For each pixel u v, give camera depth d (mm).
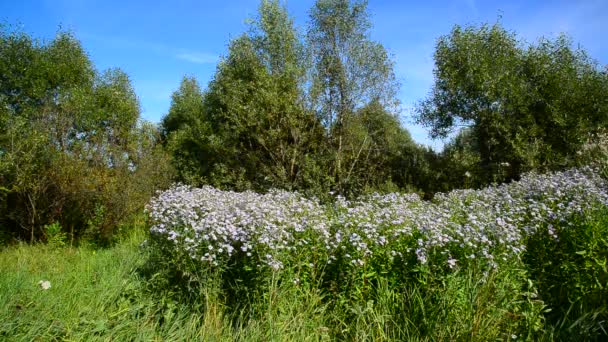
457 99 14914
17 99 12828
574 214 5605
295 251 5066
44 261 7887
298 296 4781
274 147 14078
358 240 4922
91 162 10750
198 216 6262
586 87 13531
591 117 13391
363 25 14359
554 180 8195
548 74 13680
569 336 4145
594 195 6305
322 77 14297
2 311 4145
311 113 13984
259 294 4781
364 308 4586
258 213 5574
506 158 13766
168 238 5398
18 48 13141
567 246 5383
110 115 12430
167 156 13656
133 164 11641
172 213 6684
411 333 4328
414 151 15852
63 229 10406
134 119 13156
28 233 10336
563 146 13398
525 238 5465
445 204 7633
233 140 14562
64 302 4914
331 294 4906
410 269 4812
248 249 5129
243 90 14258
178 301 5234
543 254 5352
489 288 4203
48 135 10344
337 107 14250
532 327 4117
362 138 14188
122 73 15602
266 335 4258
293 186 13172
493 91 13664
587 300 4645
